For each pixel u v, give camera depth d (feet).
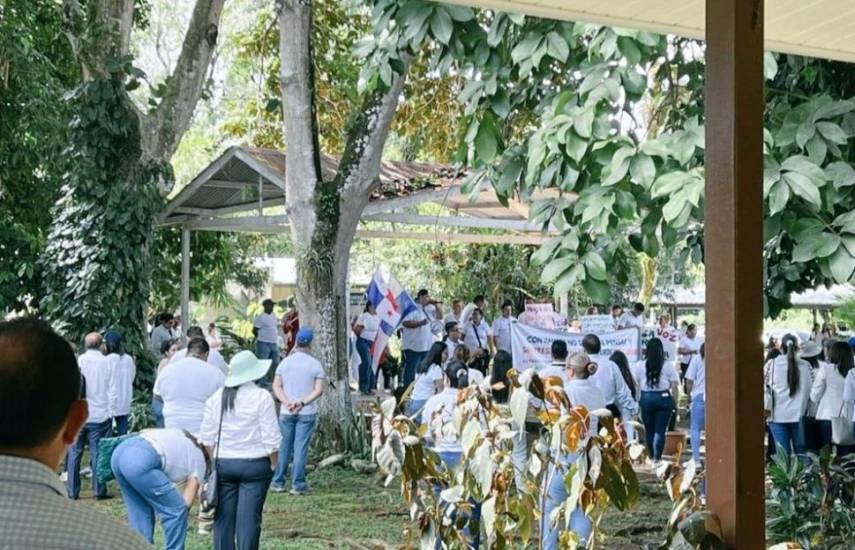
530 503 13.03
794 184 15.43
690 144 16.40
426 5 17.76
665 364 42.22
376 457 13.46
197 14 54.08
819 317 100.73
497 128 19.04
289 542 28.53
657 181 16.06
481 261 84.74
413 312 57.47
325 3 59.57
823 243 15.89
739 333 9.21
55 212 50.93
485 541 13.04
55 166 52.08
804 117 17.04
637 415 36.32
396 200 49.21
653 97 22.86
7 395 5.89
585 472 12.05
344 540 28.60
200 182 53.52
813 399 37.70
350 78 61.00
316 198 44.27
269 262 98.53
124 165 50.98
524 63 18.24
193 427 29.12
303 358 35.88
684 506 10.29
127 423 39.40
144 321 51.62
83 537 5.71
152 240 53.57
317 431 42.93
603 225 16.60
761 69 9.44
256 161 50.19
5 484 5.78
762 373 9.29
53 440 6.09
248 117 73.41
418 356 57.93
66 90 55.16
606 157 17.07
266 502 34.06
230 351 63.10
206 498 23.00
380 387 64.23
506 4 13.58
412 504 13.23
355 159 44.68
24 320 6.30
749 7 9.36
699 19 14.08
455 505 13.24
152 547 6.09
